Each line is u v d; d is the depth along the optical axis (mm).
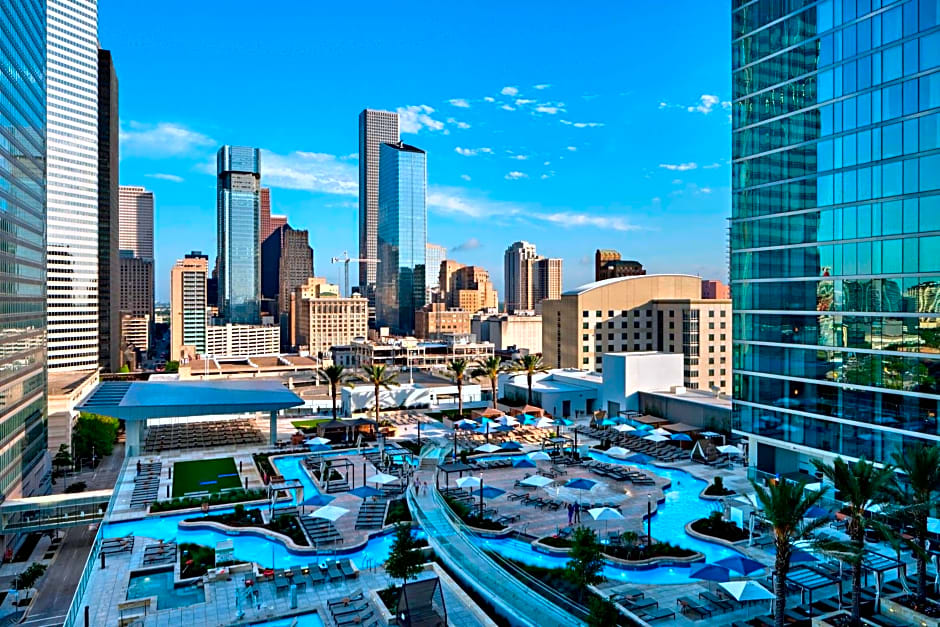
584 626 31516
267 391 93000
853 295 55125
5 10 75812
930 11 49156
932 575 36250
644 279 150625
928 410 49250
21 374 78188
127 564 44000
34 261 87625
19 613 49469
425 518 50469
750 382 65938
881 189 52844
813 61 59125
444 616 30703
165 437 90688
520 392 115438
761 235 64688
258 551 47031
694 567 37375
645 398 100062
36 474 84312
